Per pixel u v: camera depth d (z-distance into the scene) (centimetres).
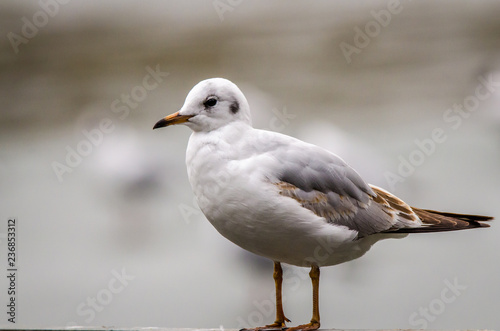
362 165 1559
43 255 1540
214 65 3155
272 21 3425
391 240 1528
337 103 2708
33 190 1952
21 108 2809
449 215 801
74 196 1891
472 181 1767
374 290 1286
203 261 1446
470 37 3148
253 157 678
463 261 1398
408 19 3322
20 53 3222
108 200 1805
